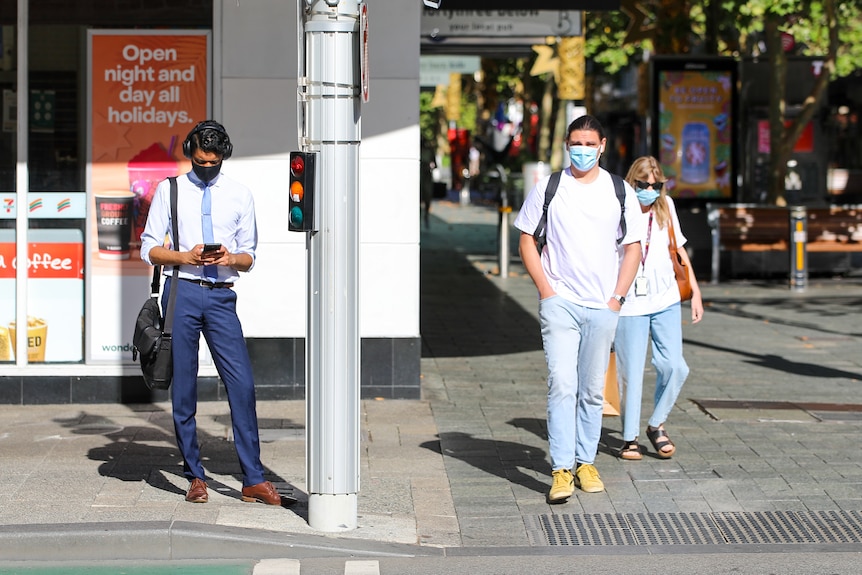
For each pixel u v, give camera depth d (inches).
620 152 3073.3
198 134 508.4
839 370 868.6
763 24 1636.3
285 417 695.7
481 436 658.8
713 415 713.6
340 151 468.1
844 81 2119.8
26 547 471.8
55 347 733.3
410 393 745.6
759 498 548.1
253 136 720.3
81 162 727.1
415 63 718.5
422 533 496.4
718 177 1536.7
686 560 467.8
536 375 843.4
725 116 1530.5
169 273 518.0
